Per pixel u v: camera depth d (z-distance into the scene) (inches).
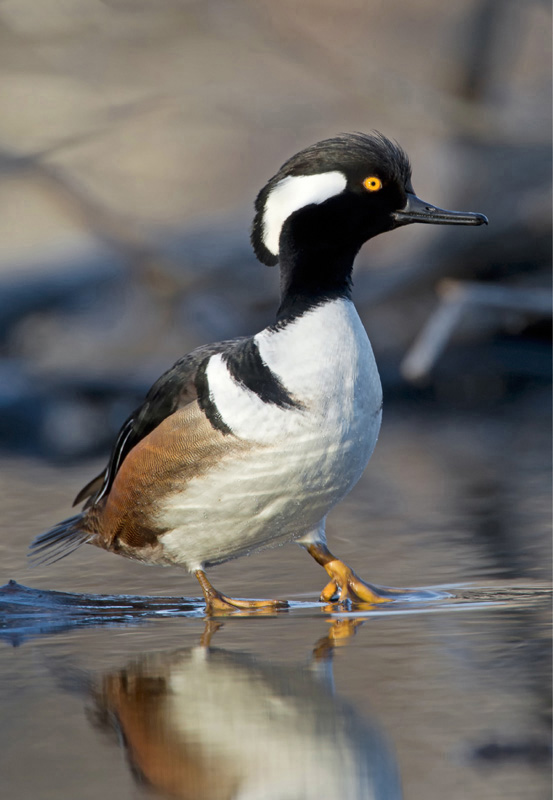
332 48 818.2
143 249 800.3
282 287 308.5
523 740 176.6
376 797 160.7
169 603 305.6
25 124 962.7
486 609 275.4
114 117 820.0
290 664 229.5
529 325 778.2
